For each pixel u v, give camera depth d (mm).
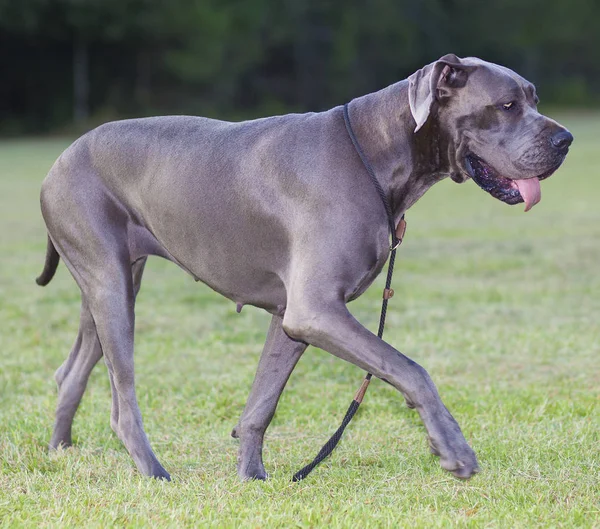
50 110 70688
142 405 9383
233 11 72688
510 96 6238
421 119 5922
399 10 80938
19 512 6207
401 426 8656
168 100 72625
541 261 18375
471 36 87062
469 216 27109
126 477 7078
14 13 66625
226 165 6812
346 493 6711
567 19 90375
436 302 14625
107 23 68750
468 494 6668
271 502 6406
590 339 11992
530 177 6230
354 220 6309
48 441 8133
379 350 5969
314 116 6777
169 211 7051
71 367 7973
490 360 11141
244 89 75188
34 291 15703
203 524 5895
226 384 10031
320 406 9273
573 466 7238
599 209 27859
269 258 6723
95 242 7320
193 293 15609
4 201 30922
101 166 7379
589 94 92250
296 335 6246
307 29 75812
